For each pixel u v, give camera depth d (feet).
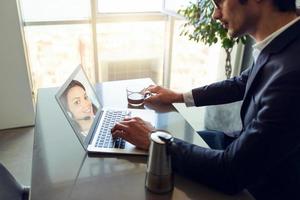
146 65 9.49
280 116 2.24
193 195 2.52
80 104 3.49
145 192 2.53
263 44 2.81
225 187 2.49
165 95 4.17
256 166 2.35
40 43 8.13
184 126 3.60
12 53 7.22
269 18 2.70
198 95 4.07
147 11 8.63
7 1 6.70
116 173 2.75
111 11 8.25
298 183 2.79
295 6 2.69
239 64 7.07
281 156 2.35
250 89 2.91
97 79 8.79
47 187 2.55
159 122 3.65
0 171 3.03
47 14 7.79
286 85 2.29
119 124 3.18
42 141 3.18
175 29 8.63
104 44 8.67
